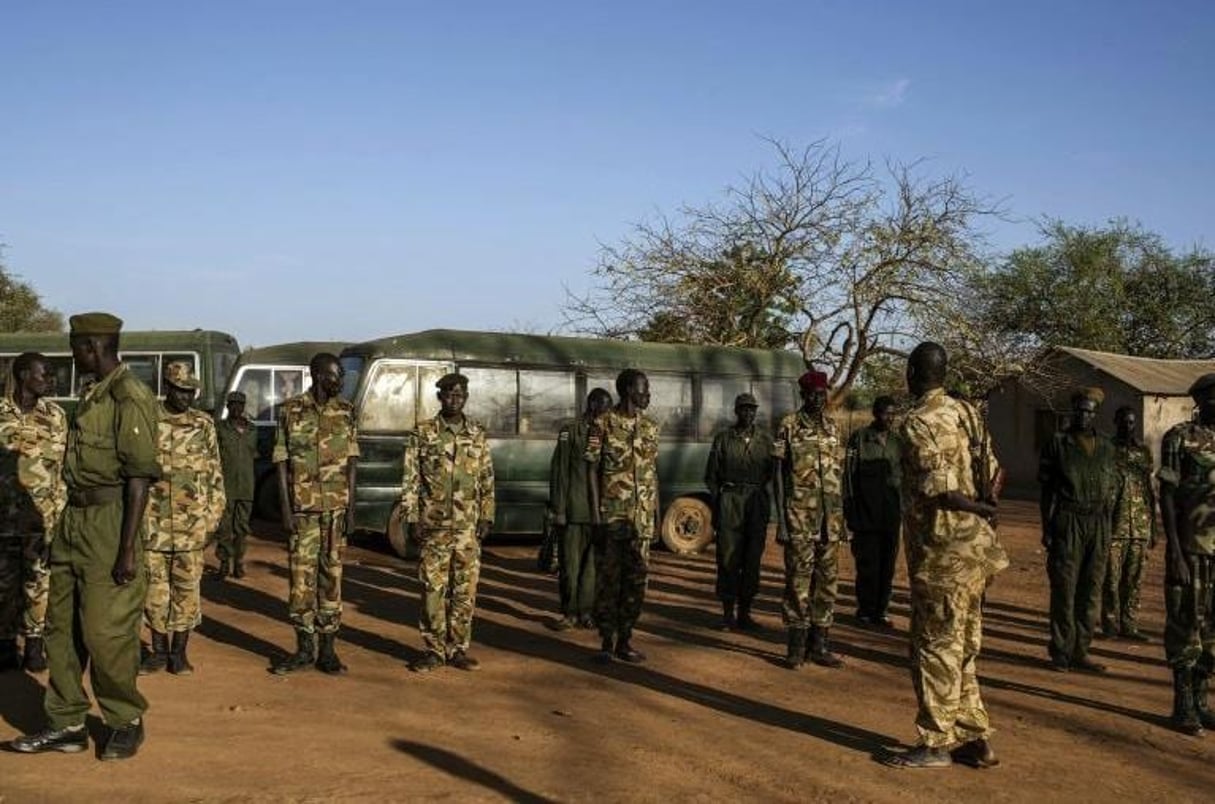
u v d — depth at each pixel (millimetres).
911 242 21938
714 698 7023
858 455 9922
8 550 7016
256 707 6391
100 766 5152
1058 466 8070
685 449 15336
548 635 9070
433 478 7516
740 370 15945
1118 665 8344
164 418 7145
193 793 4836
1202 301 39750
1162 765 5848
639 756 5672
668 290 22266
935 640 5602
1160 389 25406
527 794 4988
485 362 14336
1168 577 6516
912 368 5656
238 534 11680
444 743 5781
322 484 7301
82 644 5352
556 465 9492
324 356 7371
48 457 7188
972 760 5672
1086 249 39500
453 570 7617
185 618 7168
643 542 8008
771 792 5168
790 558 7945
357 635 8797
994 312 38562
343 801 4797
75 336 5156
